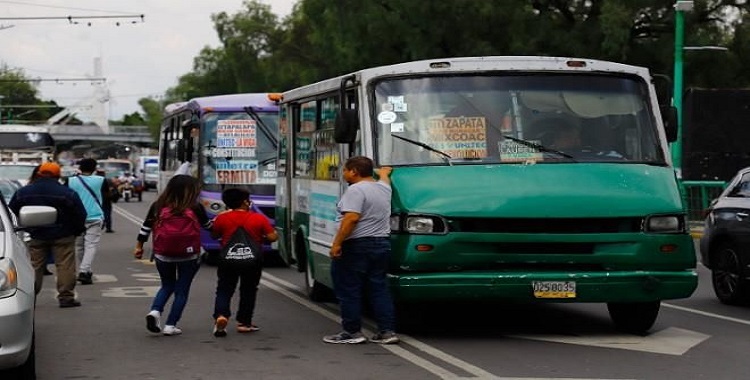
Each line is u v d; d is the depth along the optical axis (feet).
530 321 41.65
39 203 45.19
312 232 45.70
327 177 42.91
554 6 152.35
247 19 217.97
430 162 36.60
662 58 141.49
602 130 37.63
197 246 38.04
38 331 39.50
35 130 160.86
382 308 35.58
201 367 31.91
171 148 86.38
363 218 34.96
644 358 33.06
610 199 35.37
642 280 35.17
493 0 142.92
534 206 34.88
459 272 34.86
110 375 30.78
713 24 148.46
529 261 34.94
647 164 37.35
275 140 71.51
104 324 41.34
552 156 36.91
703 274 63.05
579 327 40.06
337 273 35.78
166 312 44.96
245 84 219.41
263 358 33.37
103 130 536.01
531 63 38.17
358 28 151.53
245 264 37.60
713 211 48.62
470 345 35.60
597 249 35.27
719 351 34.45
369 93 37.42
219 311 37.99
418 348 34.96
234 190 38.11
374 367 31.55
